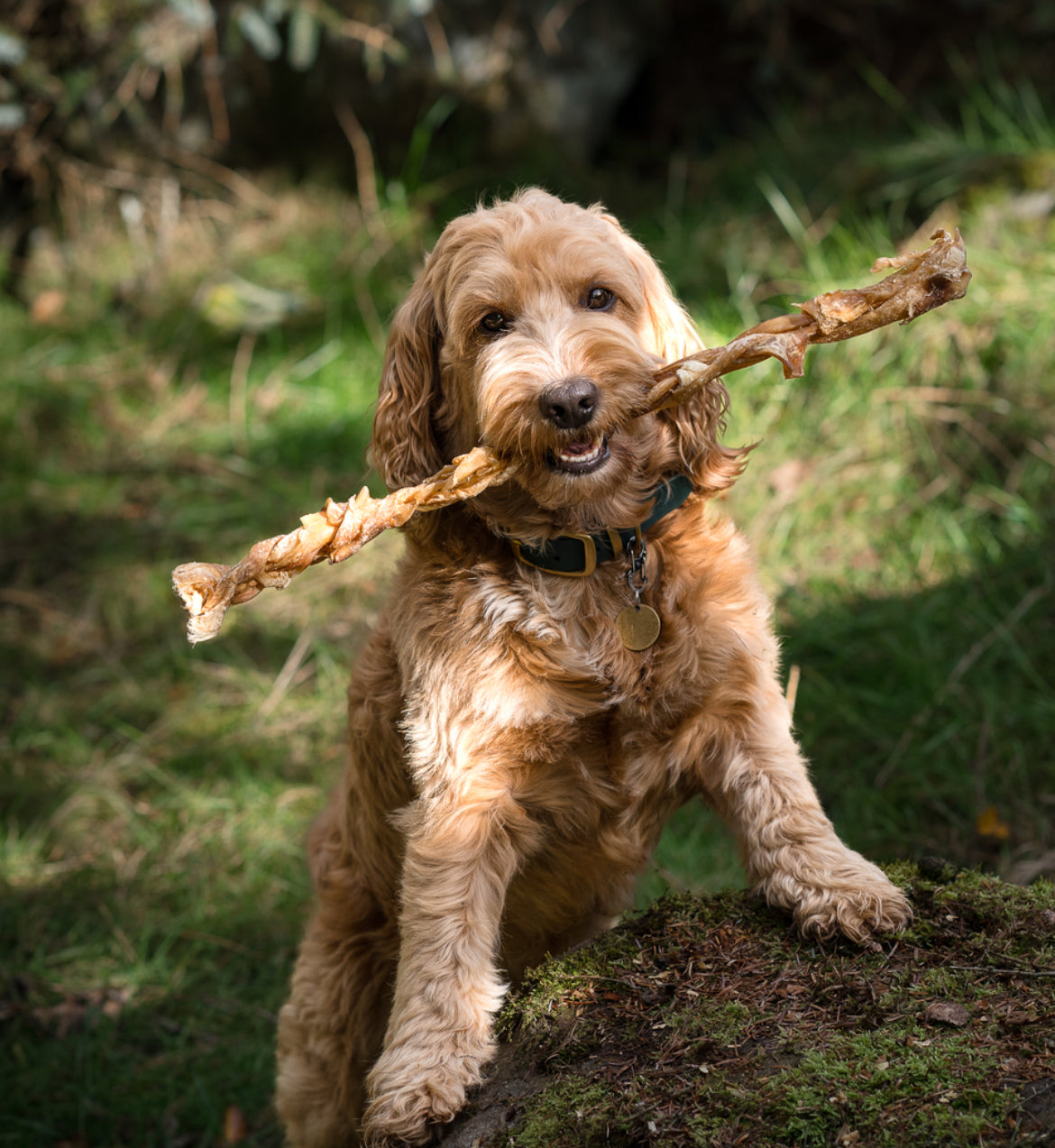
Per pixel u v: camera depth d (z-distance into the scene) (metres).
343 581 6.82
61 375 8.47
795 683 4.04
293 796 5.63
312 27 8.20
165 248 9.22
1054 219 6.75
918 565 5.75
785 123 9.38
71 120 9.17
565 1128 2.34
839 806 4.89
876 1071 2.21
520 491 2.99
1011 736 4.90
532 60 9.57
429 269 3.28
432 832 2.91
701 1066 2.37
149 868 5.37
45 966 4.93
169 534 7.26
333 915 3.61
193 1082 4.43
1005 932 2.54
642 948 2.79
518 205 3.15
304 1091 3.63
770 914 2.82
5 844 5.50
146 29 8.64
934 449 6.14
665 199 8.91
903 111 9.11
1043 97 8.66
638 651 2.93
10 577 7.17
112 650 6.65
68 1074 4.46
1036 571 5.48
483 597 2.97
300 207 9.35
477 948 2.86
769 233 7.92
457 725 2.92
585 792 3.04
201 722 6.11
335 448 7.66
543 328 2.89
